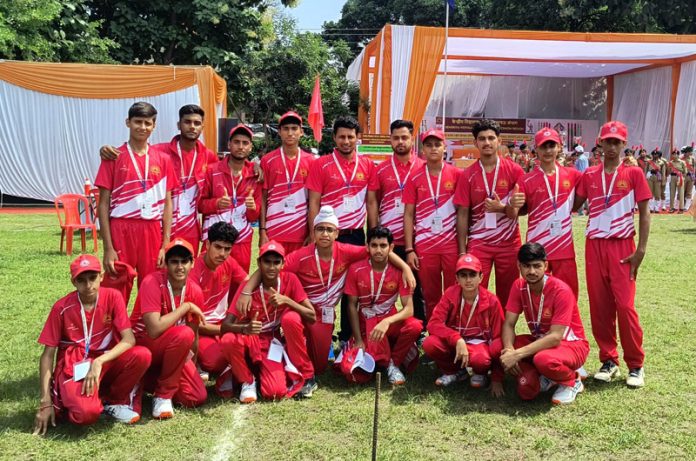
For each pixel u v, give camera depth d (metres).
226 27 20.83
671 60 18.59
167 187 4.91
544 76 21.98
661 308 6.79
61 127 14.66
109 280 4.70
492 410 4.30
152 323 4.09
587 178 4.89
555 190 4.91
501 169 5.16
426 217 5.35
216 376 4.76
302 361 4.59
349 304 4.97
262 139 22.83
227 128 14.56
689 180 17.98
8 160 14.77
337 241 5.34
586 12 22.86
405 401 4.45
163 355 4.18
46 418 3.86
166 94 14.20
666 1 21.88
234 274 4.97
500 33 15.52
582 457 3.60
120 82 14.31
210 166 5.34
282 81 21.72
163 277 4.29
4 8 16.44
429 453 3.65
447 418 4.14
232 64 20.94
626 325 4.64
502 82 22.03
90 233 12.02
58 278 8.04
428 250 5.36
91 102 14.55
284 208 5.43
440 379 4.79
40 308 6.61
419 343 5.82
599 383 4.77
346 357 4.84
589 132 22.27
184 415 4.20
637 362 4.71
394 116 13.99
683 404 4.31
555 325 4.41
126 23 20.03
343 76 23.92
